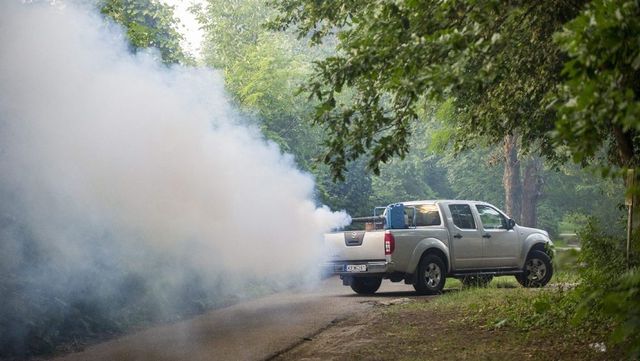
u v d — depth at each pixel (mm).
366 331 10547
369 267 16422
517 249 17781
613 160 11117
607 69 5039
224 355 9039
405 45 7305
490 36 7551
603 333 8719
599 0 5016
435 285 16625
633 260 8016
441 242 16719
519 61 9555
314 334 10680
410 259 16359
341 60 7797
